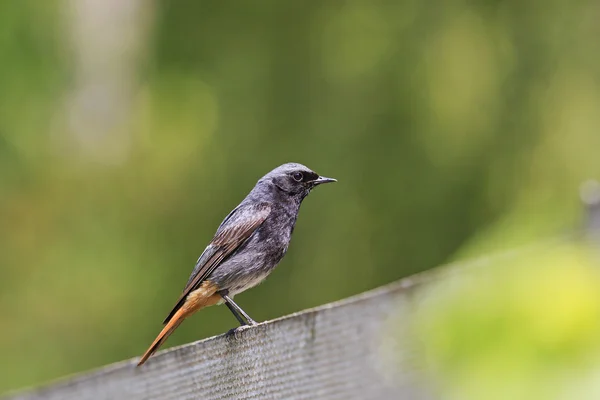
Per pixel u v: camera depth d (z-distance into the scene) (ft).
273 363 19.49
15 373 52.75
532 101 47.42
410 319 14.90
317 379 18.30
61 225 55.11
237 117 52.60
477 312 11.18
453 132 48.37
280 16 52.42
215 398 21.38
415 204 49.01
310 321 18.53
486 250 15.55
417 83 49.21
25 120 55.67
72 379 25.63
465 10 49.60
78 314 53.21
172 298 52.54
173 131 54.39
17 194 55.06
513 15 49.03
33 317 53.52
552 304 10.80
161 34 55.21
